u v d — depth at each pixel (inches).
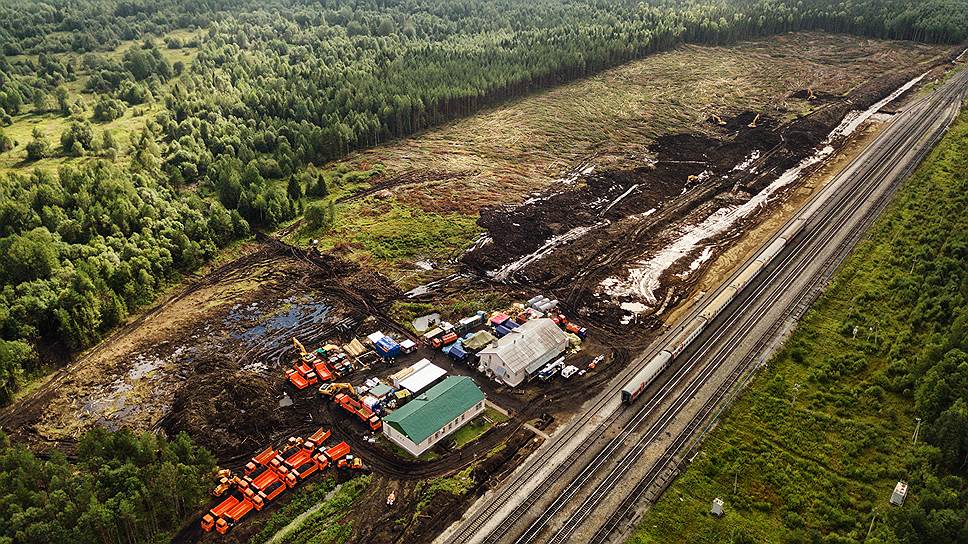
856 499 2566.4
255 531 2546.8
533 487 2696.9
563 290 4212.6
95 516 2268.7
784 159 6127.0
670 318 3897.6
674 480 2696.9
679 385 3272.6
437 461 2859.3
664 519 2518.5
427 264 4547.2
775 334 3614.7
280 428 3075.8
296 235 4960.6
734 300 3981.3
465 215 5191.9
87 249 4158.5
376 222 5093.5
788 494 2600.9
